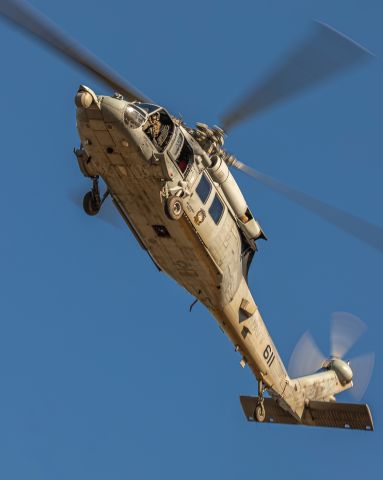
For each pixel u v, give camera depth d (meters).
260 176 79.38
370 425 102.62
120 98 71.94
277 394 98.94
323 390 104.69
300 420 103.44
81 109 70.50
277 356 97.25
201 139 78.19
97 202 79.50
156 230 79.44
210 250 81.06
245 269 88.75
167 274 85.56
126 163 73.25
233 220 83.25
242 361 94.31
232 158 80.56
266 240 87.56
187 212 77.56
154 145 73.12
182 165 76.75
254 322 91.69
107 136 71.44
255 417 95.88
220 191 81.19
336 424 103.19
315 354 107.19
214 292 85.31
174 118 76.12
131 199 76.69
